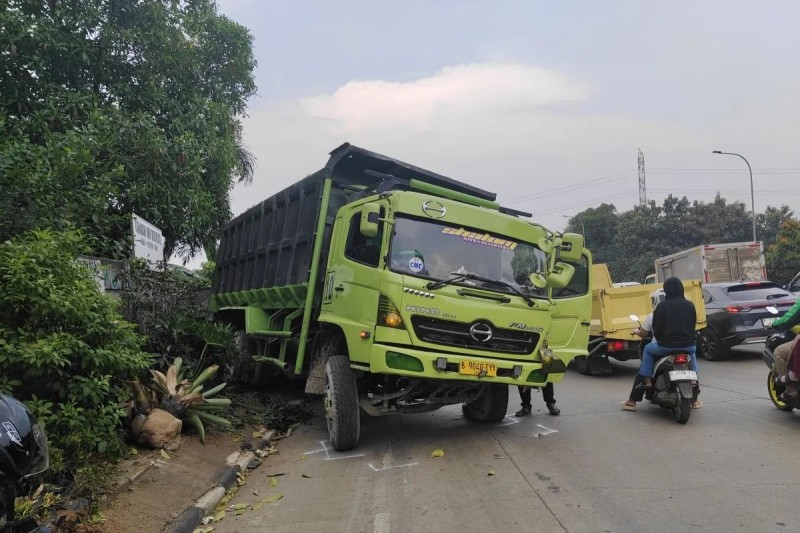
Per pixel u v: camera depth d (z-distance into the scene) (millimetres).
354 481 5238
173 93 12445
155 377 6152
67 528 3762
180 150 10984
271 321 8789
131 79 11688
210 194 13000
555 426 6906
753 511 4062
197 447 5895
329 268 6730
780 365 6801
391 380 6277
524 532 3908
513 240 6418
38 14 10445
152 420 5547
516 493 4656
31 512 3598
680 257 21766
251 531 4266
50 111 9695
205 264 17125
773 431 6176
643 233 44031
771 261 34031
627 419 7090
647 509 4188
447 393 6301
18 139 8547
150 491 4652
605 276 12891
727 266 19859
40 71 9961
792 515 3973
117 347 5109
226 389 8312
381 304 5695
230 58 14234
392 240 5844
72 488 4230
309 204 7562
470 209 6281
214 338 7762
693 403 7406
